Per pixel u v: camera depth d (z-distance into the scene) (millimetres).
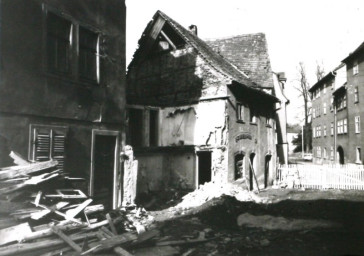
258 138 18516
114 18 10039
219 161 14875
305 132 53500
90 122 8914
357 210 12188
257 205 12695
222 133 14984
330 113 36062
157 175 15531
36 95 7211
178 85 16750
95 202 9148
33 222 5867
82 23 8664
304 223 10055
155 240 7086
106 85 9602
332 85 35188
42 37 7359
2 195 5746
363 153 26359
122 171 10266
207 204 11867
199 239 7762
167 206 12922
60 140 7816
